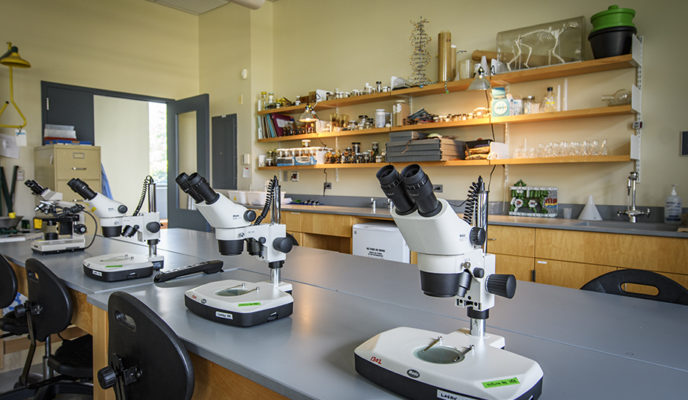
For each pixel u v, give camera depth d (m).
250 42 5.56
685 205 3.17
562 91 3.63
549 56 3.50
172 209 6.06
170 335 1.05
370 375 0.90
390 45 4.68
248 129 5.63
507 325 1.26
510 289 0.92
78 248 2.49
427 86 4.02
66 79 5.08
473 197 0.96
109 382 1.16
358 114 4.94
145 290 1.63
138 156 7.39
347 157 4.75
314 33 5.36
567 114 3.33
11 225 3.25
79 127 5.19
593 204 3.45
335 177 5.16
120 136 7.18
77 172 4.54
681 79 3.16
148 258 1.96
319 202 5.31
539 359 1.02
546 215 3.58
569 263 3.01
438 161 3.84
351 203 5.01
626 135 3.37
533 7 3.75
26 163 4.78
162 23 5.90
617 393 0.85
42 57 4.89
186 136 6.21
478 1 4.05
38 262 1.71
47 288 1.70
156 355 1.09
